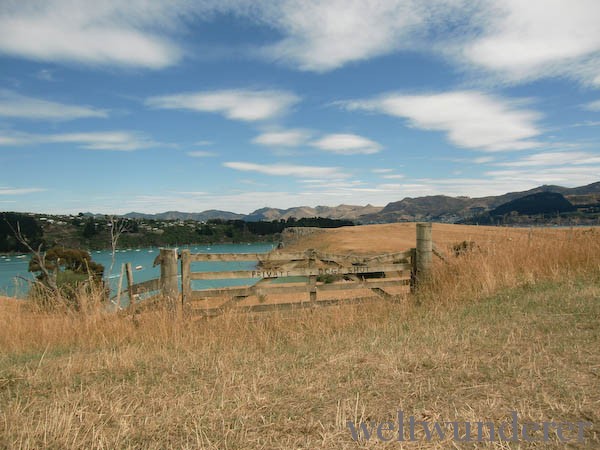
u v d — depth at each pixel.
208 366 5.44
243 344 6.92
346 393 4.11
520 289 9.26
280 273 9.03
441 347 5.51
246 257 8.86
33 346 7.37
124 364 5.48
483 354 5.14
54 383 4.77
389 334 6.76
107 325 7.77
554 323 6.34
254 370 5.08
